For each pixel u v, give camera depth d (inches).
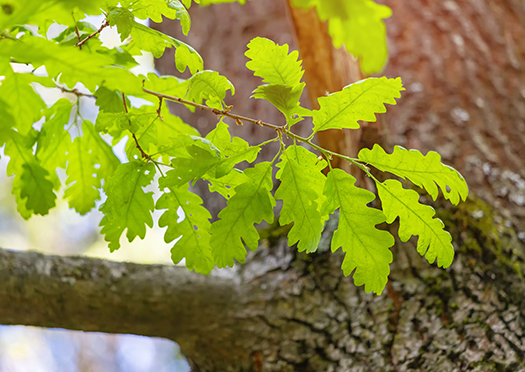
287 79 35.6
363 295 47.1
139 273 45.9
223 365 47.3
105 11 36.0
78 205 41.9
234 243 35.7
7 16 31.1
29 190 40.9
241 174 36.5
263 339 46.5
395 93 35.1
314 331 46.6
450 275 47.1
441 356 46.0
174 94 39.5
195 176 35.5
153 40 36.5
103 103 36.9
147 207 36.6
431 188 36.0
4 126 33.3
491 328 46.4
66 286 44.7
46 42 30.6
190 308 45.8
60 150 40.6
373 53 30.5
